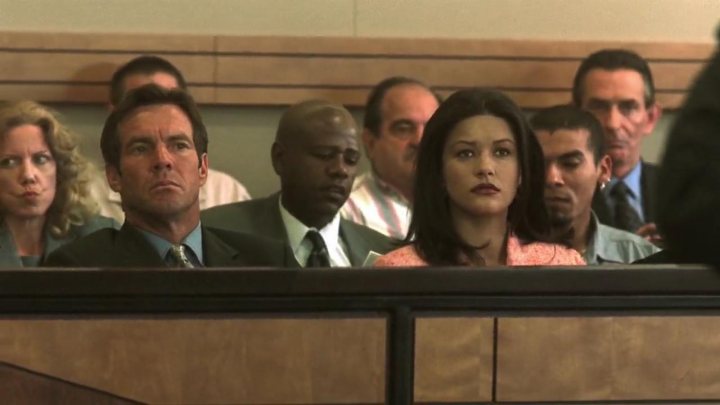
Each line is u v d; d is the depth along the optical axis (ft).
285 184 29.99
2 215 28.14
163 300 14.57
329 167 29.73
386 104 37.29
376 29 47.26
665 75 48.06
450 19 47.55
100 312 14.55
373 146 37.70
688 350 15.28
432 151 20.97
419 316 14.90
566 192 28.35
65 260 21.77
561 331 15.11
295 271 14.71
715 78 13.20
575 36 48.11
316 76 46.62
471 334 14.98
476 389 15.05
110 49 45.29
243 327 14.71
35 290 14.37
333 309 14.82
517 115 21.02
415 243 21.17
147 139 22.30
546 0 47.85
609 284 15.07
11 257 27.78
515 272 14.96
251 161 46.47
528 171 21.26
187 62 45.73
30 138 28.32
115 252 21.98
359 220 36.52
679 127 13.30
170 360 14.65
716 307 15.25
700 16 48.44
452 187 20.70
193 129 22.91
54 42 44.98
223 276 14.64
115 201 35.29
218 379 14.73
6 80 44.80
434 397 14.98
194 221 22.76
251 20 46.47
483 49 47.42
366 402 14.89
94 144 45.37
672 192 13.23
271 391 14.75
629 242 29.96
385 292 14.82
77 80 45.16
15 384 14.42
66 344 14.51
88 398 14.55
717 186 12.76
